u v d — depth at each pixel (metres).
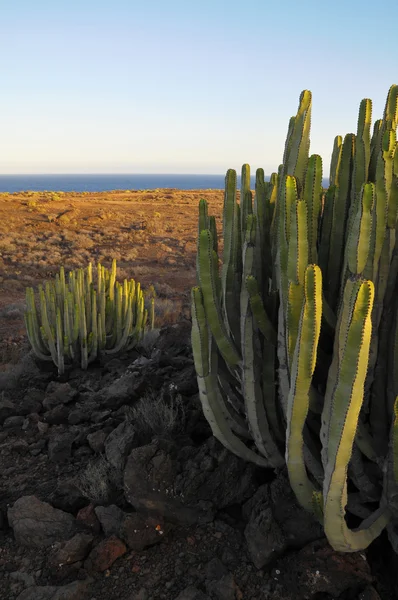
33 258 19.34
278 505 2.85
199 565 2.87
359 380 2.17
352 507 2.89
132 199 46.50
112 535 3.01
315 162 2.71
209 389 3.08
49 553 3.03
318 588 2.56
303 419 2.51
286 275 2.75
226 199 3.29
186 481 3.24
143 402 4.25
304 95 2.94
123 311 7.07
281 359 2.89
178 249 23.30
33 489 3.67
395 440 2.43
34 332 6.43
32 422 4.75
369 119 2.75
